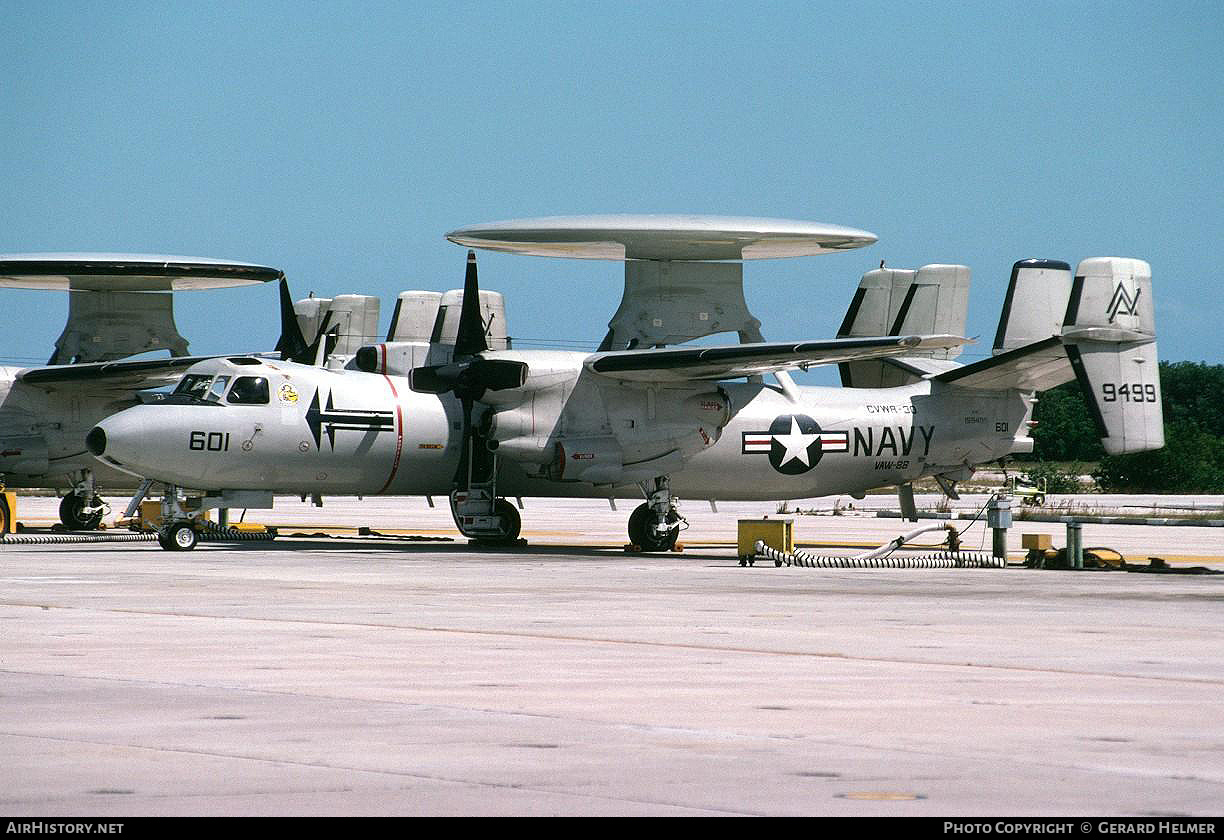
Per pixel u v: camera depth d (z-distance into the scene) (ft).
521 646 161.27
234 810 87.20
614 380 344.08
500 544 369.50
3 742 106.22
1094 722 116.57
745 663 148.56
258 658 150.00
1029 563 311.06
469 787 93.56
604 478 342.64
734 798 91.25
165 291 469.16
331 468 338.13
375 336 532.32
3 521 393.09
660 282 367.66
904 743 108.06
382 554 328.08
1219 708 123.03
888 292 402.11
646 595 228.22
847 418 375.25
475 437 349.20
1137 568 302.66
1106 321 344.69
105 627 176.55
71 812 86.38
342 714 118.21
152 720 114.93
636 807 88.89
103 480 435.94
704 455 361.30
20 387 412.36
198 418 321.52
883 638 170.60
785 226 345.92
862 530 493.36
